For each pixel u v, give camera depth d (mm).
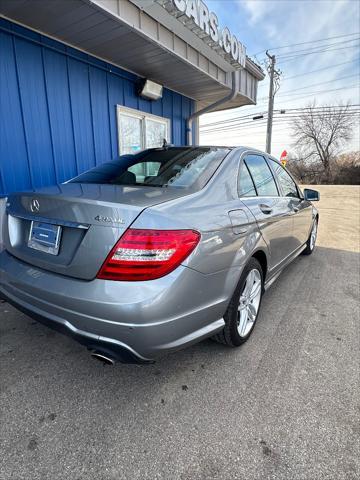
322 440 1583
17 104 4199
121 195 1800
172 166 2375
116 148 5895
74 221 1656
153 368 2125
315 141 40312
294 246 3699
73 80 4895
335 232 7254
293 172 41938
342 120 37719
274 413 1751
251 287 2418
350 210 11477
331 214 10422
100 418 1697
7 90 4070
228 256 1938
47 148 4664
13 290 1924
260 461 1467
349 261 4793
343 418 1724
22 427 1624
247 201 2387
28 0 3488
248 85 7906
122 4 3891
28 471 1396
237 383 1989
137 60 5270
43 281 1751
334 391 1931
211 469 1426
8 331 2529
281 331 2639
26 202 1963
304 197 4086
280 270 3258
